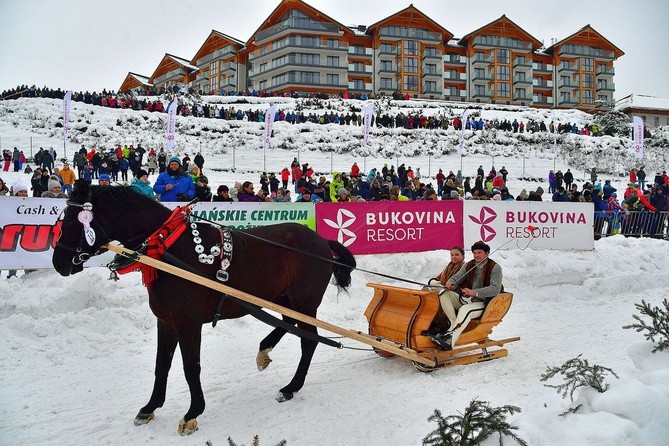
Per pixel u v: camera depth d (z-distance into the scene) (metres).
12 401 5.32
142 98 42.78
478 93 71.94
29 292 7.56
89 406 5.28
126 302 7.82
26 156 27.50
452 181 15.68
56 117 34.22
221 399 5.45
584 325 8.22
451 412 4.90
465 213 11.40
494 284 6.36
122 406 5.30
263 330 7.80
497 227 11.71
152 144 31.30
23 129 32.22
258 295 5.42
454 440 3.65
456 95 72.44
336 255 6.30
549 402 4.51
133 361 6.54
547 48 75.00
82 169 22.83
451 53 72.50
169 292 4.84
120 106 38.78
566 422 3.98
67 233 4.82
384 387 5.66
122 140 31.70
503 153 37.06
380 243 10.62
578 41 73.94
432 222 11.09
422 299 6.13
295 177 23.81
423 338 6.09
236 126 37.12
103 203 4.97
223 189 10.11
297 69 66.69
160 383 4.98
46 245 8.30
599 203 15.21
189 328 4.88
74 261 4.85
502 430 3.63
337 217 10.28
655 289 11.16
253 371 6.27
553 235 12.28
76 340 6.77
